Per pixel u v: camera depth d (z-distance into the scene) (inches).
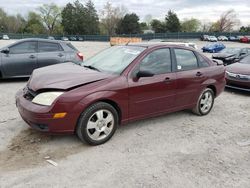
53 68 192.5
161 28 3627.0
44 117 150.9
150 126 204.7
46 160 148.8
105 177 135.7
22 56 342.6
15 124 195.2
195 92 219.9
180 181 135.2
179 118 226.5
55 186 127.0
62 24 3639.3
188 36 2987.2
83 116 158.7
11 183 127.7
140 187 129.0
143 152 163.0
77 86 158.6
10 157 150.2
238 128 211.8
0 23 3836.1
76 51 382.6
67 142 170.4
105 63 195.0
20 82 352.2
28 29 3742.6
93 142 165.8
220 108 265.6
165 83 194.2
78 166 144.5
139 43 211.0
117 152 161.3
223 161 157.3
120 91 170.1
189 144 177.5
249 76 320.8
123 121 178.7
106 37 2987.2
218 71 238.4
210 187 131.6
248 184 135.9
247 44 2235.5
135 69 180.2
